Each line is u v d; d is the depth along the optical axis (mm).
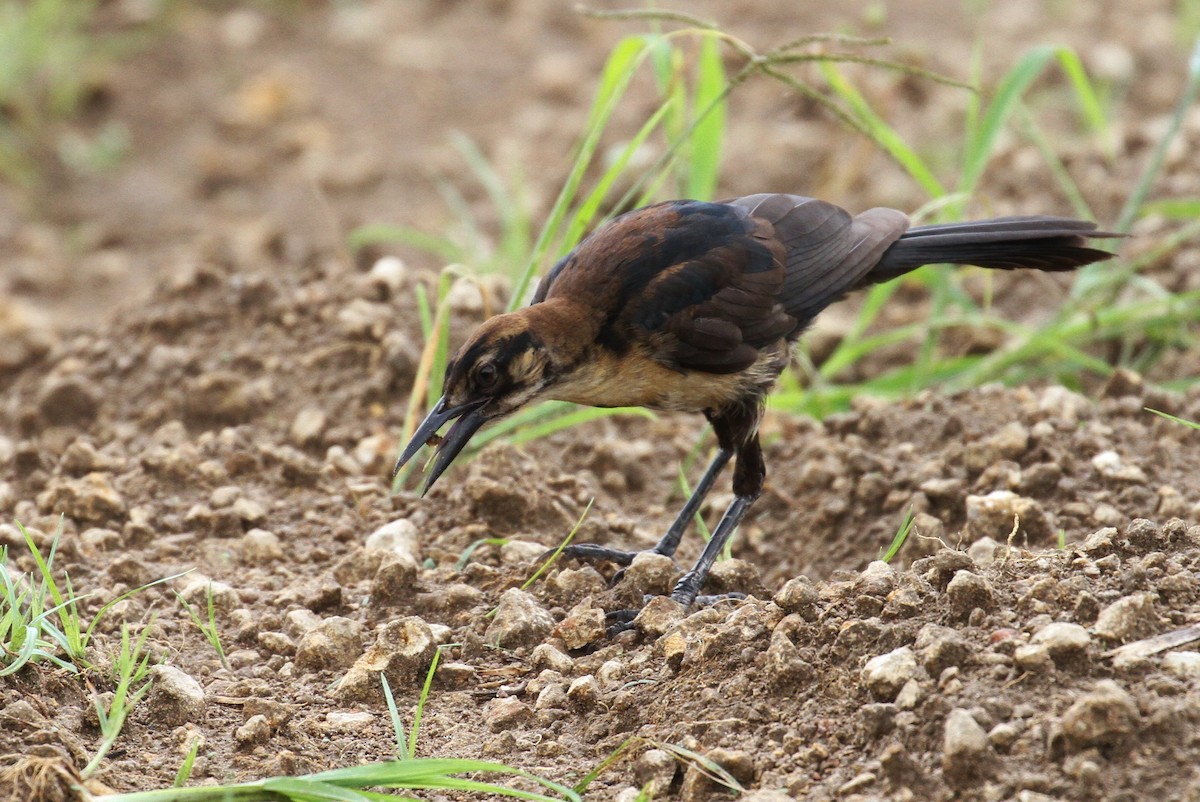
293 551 9883
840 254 9781
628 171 16969
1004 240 9836
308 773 7113
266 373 12141
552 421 11250
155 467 10641
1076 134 17859
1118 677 6590
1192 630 6832
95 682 7668
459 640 8570
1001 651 6852
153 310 12773
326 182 19078
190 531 10070
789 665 7156
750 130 18703
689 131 10789
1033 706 6527
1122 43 20656
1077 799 6086
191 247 17906
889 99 17984
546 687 7848
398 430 11516
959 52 20312
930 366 12734
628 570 9102
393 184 19047
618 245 9320
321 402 11820
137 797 6477
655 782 6809
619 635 8352
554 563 9422
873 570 7898
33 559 9266
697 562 9211
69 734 7105
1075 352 12195
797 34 20734
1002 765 6285
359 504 10398
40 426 11922
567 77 21078
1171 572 7418
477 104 20969
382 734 7648
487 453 10336
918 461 10672
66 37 21844
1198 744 6137
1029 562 7684
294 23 23344
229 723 7590
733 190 17219
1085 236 9797
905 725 6602
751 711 7098
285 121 20734
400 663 8062
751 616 7789
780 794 6457
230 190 19312
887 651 7113
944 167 17047
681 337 9164
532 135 19766
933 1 22359
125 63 22031
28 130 20438
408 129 20375
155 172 19828
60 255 18062
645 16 10359
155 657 8164
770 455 11398
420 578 9312
